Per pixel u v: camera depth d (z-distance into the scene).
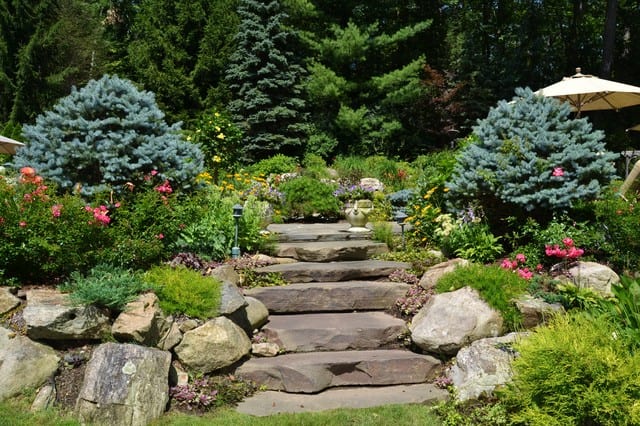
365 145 19.52
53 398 4.13
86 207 5.22
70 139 6.25
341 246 7.24
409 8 23.14
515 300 5.18
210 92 21.22
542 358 3.82
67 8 24.52
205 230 6.37
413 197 8.49
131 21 27.47
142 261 5.52
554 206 6.29
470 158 6.80
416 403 4.46
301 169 15.15
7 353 4.26
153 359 4.26
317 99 20.03
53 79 22.08
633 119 20.70
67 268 5.17
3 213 4.96
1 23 22.03
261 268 6.49
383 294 6.12
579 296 5.14
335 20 20.95
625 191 7.11
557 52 22.53
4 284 4.95
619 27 23.02
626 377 3.66
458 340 4.94
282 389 4.74
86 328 4.47
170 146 6.54
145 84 21.55
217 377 4.74
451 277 5.67
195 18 21.88
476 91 19.77
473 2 25.05
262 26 19.05
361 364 4.88
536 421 3.71
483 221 6.93
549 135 6.48
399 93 19.27
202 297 5.04
